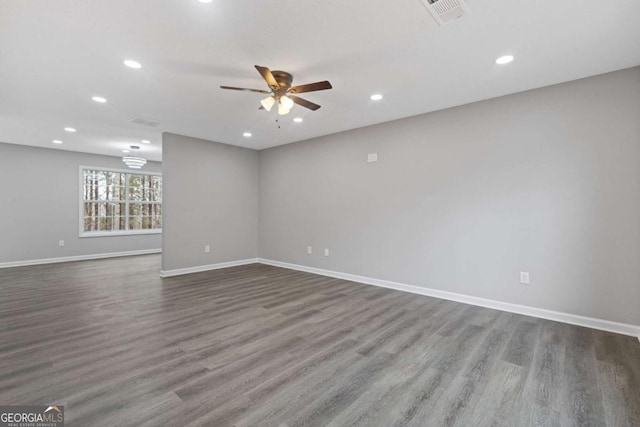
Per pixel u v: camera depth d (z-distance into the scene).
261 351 2.45
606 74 2.87
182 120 4.35
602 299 2.91
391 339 2.69
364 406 1.79
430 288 4.02
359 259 4.79
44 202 6.31
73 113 4.03
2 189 5.85
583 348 2.52
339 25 2.15
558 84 3.11
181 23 2.12
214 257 5.77
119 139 5.56
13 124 4.56
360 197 4.77
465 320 3.15
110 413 1.69
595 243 2.94
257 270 5.68
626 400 1.85
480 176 3.60
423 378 2.08
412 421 1.67
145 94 3.39
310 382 2.02
